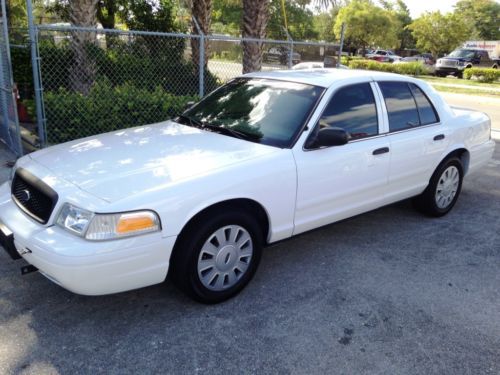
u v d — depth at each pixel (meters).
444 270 4.16
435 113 5.12
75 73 7.99
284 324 3.26
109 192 2.97
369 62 31.73
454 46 46.72
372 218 5.36
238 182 3.34
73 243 2.82
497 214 5.65
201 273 3.33
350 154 4.08
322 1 10.53
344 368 2.86
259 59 9.43
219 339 3.07
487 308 3.58
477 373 2.87
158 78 9.88
